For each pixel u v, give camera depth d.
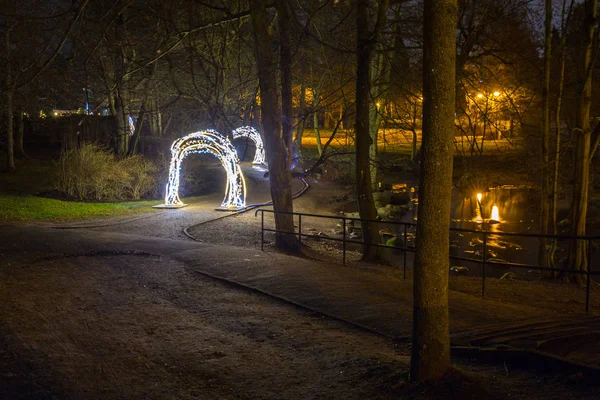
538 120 21.12
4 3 19.78
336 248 18.31
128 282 9.73
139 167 27.80
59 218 20.06
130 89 25.08
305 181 33.34
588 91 13.91
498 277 16.44
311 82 35.47
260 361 6.14
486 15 13.59
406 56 14.44
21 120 39.53
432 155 4.97
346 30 17.12
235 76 21.50
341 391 5.20
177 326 7.42
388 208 26.84
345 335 7.06
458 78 13.38
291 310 8.22
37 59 8.36
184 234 17.97
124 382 5.53
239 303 8.58
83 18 9.61
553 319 7.90
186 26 14.23
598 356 5.60
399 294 8.89
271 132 15.39
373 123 31.41
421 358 5.08
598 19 13.74
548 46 14.45
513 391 4.78
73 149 26.64
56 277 9.88
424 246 5.05
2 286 9.07
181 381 5.58
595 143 14.41
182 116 37.38
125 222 19.88
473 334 6.62
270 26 14.76
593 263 18.16
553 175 15.10
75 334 6.95
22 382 5.43
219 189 28.84
